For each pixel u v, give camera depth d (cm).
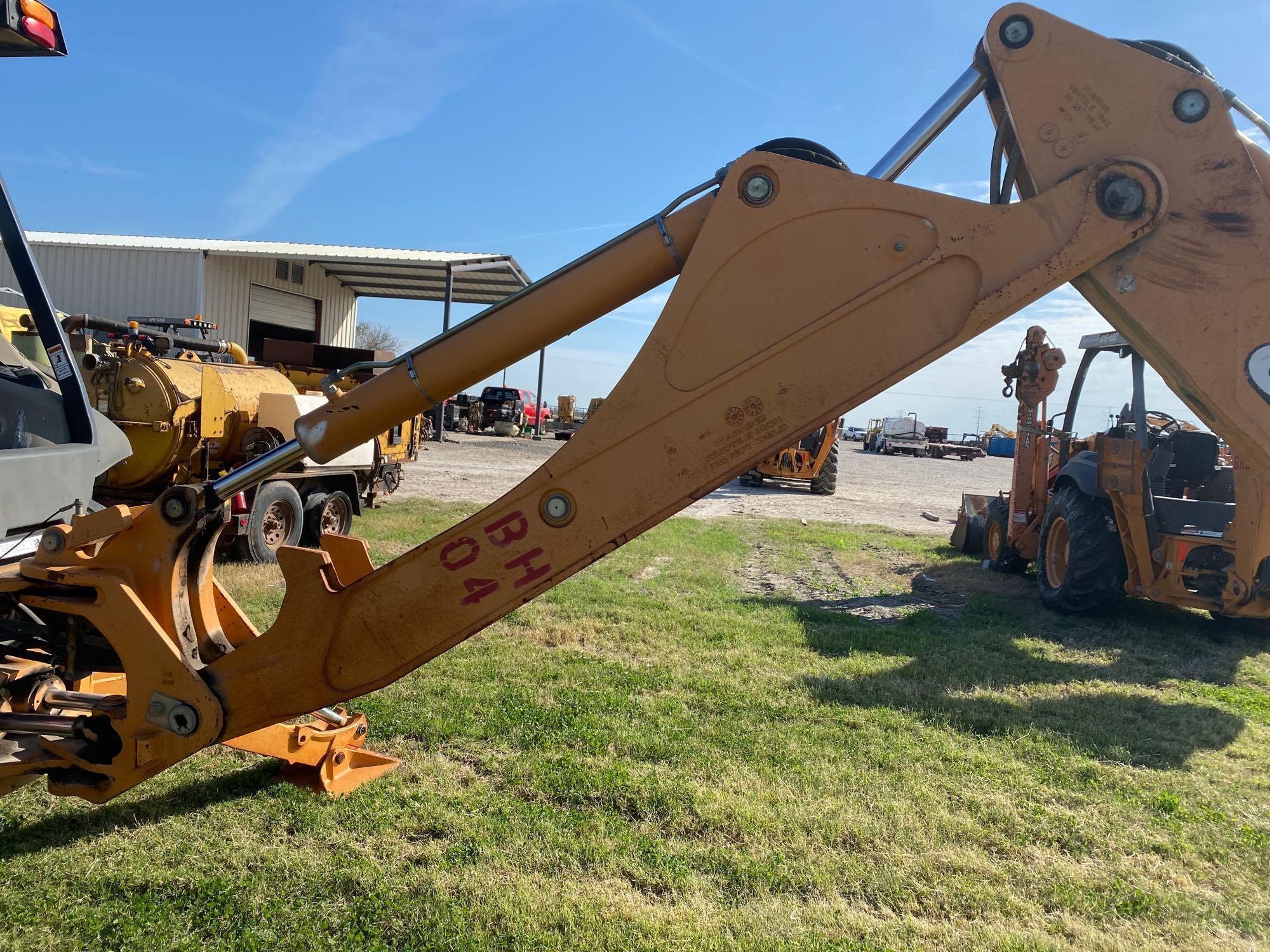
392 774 340
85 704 268
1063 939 251
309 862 272
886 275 195
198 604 256
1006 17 200
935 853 295
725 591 738
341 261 2108
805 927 250
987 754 384
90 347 693
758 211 196
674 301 198
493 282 2470
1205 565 611
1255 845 310
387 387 218
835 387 196
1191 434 720
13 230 280
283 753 319
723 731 397
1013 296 191
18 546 259
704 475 200
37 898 248
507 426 3369
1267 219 191
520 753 365
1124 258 195
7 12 241
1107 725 430
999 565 898
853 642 573
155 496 737
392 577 216
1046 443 850
